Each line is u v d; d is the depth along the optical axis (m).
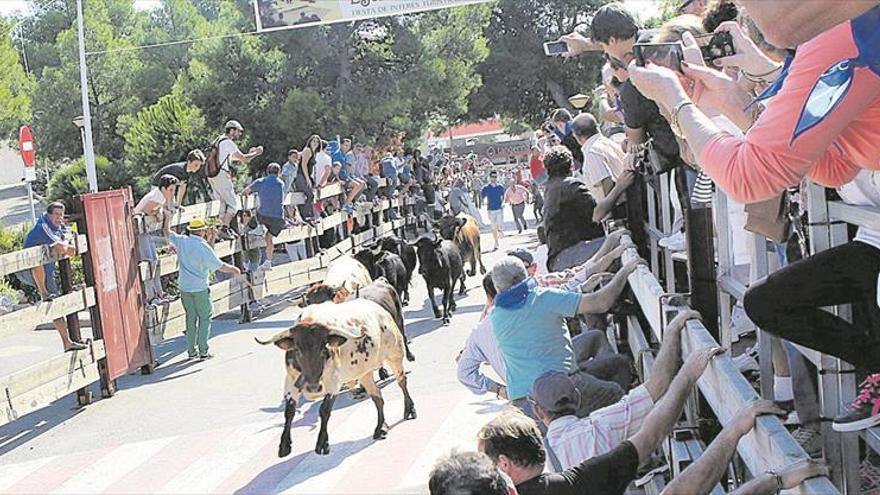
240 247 16.70
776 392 3.85
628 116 5.27
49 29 56.53
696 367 3.89
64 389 11.42
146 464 9.47
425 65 32.19
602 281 7.04
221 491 8.48
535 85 49.94
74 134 37.09
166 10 48.53
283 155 31.94
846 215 2.99
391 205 25.81
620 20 5.14
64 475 9.36
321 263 19.95
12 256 10.98
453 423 9.84
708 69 3.56
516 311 6.16
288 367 9.13
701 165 2.87
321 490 8.27
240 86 32.22
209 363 13.73
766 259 3.77
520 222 31.80
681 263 6.11
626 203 7.86
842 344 2.95
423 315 16.36
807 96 2.56
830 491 2.48
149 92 36.56
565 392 5.26
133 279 13.23
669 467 5.20
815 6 1.95
